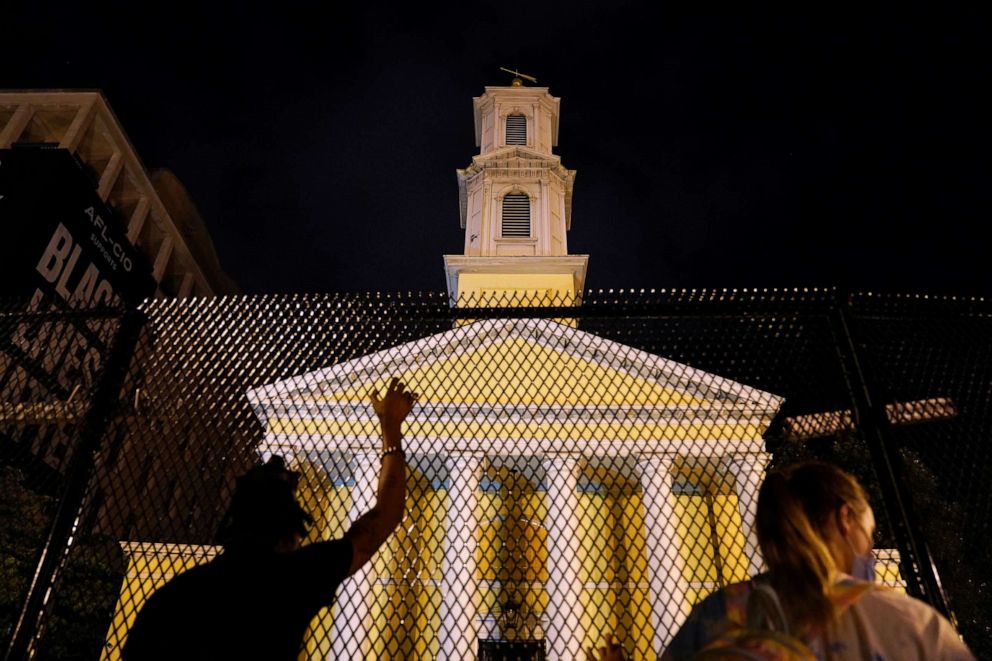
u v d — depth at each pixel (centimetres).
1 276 2122
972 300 296
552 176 2419
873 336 305
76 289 2433
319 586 168
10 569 541
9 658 234
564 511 624
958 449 295
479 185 2408
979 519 287
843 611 129
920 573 225
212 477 323
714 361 337
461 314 315
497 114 2628
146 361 323
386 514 203
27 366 308
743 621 136
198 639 150
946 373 300
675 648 144
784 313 293
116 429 304
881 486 252
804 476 159
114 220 2672
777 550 143
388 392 256
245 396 334
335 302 337
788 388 316
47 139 3734
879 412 261
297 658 158
